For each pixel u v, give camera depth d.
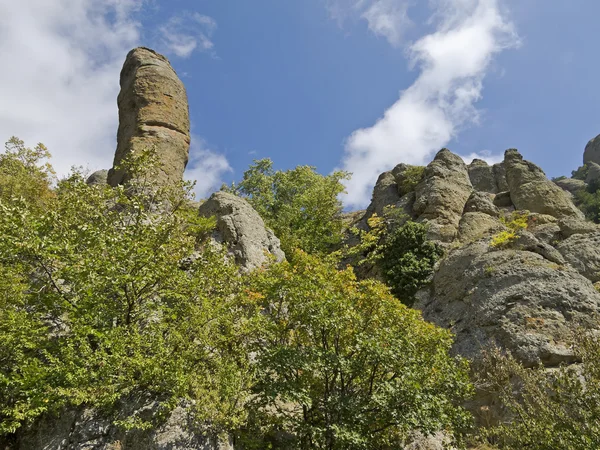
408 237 23.53
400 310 10.35
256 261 17.12
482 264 19.75
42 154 18.33
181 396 8.28
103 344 8.24
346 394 9.61
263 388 9.24
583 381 12.69
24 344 8.62
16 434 8.64
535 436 8.05
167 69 25.28
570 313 15.98
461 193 31.16
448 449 10.41
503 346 15.66
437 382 9.45
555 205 29.03
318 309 9.47
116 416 8.05
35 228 9.03
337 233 30.53
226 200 19.28
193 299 9.94
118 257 9.16
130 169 12.58
